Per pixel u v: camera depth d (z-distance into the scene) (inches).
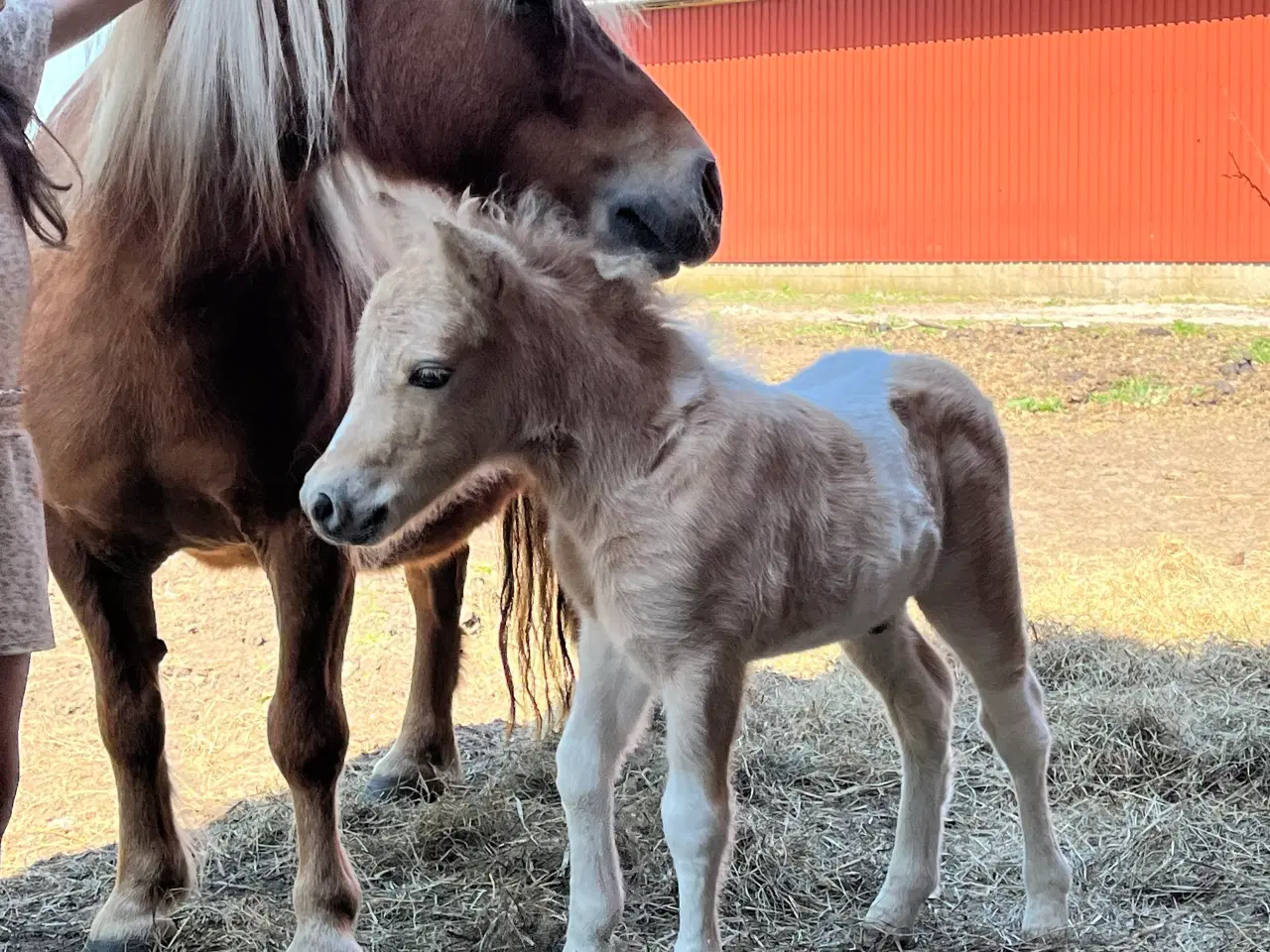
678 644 80.5
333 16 92.4
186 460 91.7
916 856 101.8
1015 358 382.6
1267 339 400.8
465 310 75.8
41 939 106.7
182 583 204.4
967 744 140.6
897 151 621.6
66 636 183.8
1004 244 607.8
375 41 96.3
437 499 80.1
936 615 98.2
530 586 124.0
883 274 621.6
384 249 101.6
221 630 184.1
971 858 114.9
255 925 105.3
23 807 131.7
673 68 669.3
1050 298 567.2
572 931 89.6
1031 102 594.9
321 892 98.4
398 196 99.7
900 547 88.9
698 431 81.4
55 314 92.4
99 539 98.1
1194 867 112.3
